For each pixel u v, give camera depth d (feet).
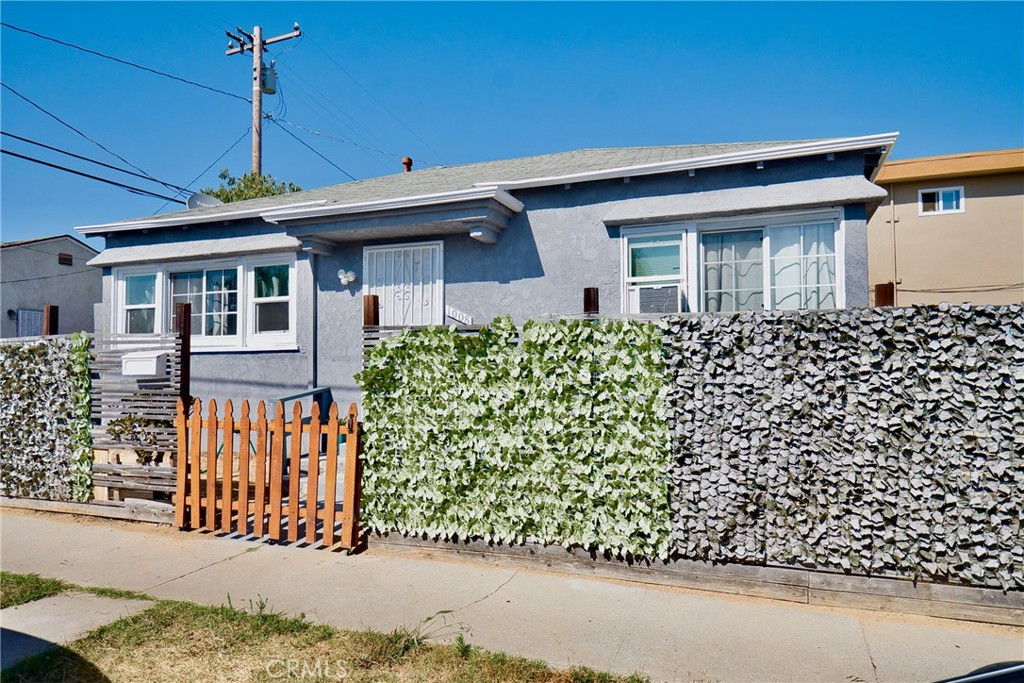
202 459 32.12
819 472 15.76
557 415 17.90
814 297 26.32
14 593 16.43
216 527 22.27
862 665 12.68
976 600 14.78
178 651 13.28
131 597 16.38
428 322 32.32
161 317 38.22
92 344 24.48
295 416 20.84
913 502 15.12
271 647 13.44
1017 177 54.90
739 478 16.34
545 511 18.03
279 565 18.75
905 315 15.21
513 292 30.81
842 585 15.65
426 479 19.31
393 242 33.24
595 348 17.60
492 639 13.85
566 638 13.91
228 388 36.29
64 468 24.62
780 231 26.96
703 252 28.09
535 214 30.53
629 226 28.89
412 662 12.80
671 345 16.97
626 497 17.24
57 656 13.01
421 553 19.48
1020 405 14.44
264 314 36.17
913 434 15.12
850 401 15.57
